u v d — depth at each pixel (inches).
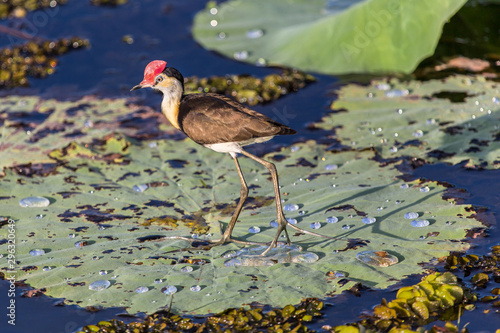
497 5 561.3
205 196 390.6
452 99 485.1
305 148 441.4
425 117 464.4
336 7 627.5
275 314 288.5
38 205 384.2
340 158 425.4
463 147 422.6
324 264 323.3
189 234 354.6
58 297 308.5
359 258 326.0
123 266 328.8
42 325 291.3
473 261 318.3
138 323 285.9
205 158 436.8
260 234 351.3
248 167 421.7
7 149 449.4
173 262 331.0
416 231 344.5
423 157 416.2
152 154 441.4
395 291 302.5
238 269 323.9
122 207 381.7
